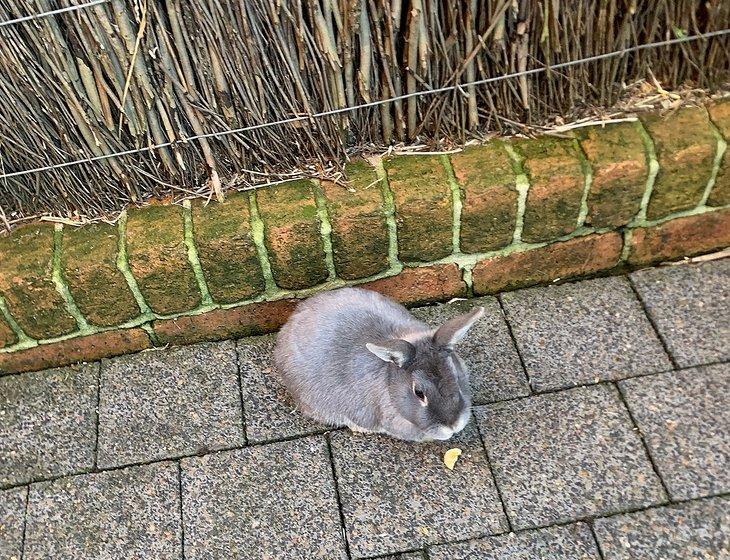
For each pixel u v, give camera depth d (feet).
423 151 3.17
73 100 2.79
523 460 2.87
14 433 3.11
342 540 2.73
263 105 2.96
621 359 3.14
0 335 3.16
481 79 3.06
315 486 2.87
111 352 3.34
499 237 3.18
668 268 3.43
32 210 3.15
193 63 2.81
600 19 2.95
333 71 2.91
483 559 2.64
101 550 2.77
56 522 2.85
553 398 3.04
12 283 2.98
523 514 2.74
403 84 3.04
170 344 3.36
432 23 2.83
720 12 3.04
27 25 2.60
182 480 2.93
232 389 3.19
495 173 3.04
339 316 2.93
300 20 2.73
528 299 3.38
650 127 3.13
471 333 3.28
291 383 2.96
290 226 2.98
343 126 3.08
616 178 3.05
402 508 2.79
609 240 3.30
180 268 3.03
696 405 2.97
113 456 3.02
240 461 2.97
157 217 3.07
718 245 3.43
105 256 2.99
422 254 3.19
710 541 2.62
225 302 3.22
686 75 3.24
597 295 3.36
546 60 3.01
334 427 3.05
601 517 2.71
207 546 2.75
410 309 3.41
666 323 3.23
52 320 3.13
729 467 2.79
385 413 2.77
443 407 2.54
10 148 2.93
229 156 3.10
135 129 2.92
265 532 2.77
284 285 3.20
